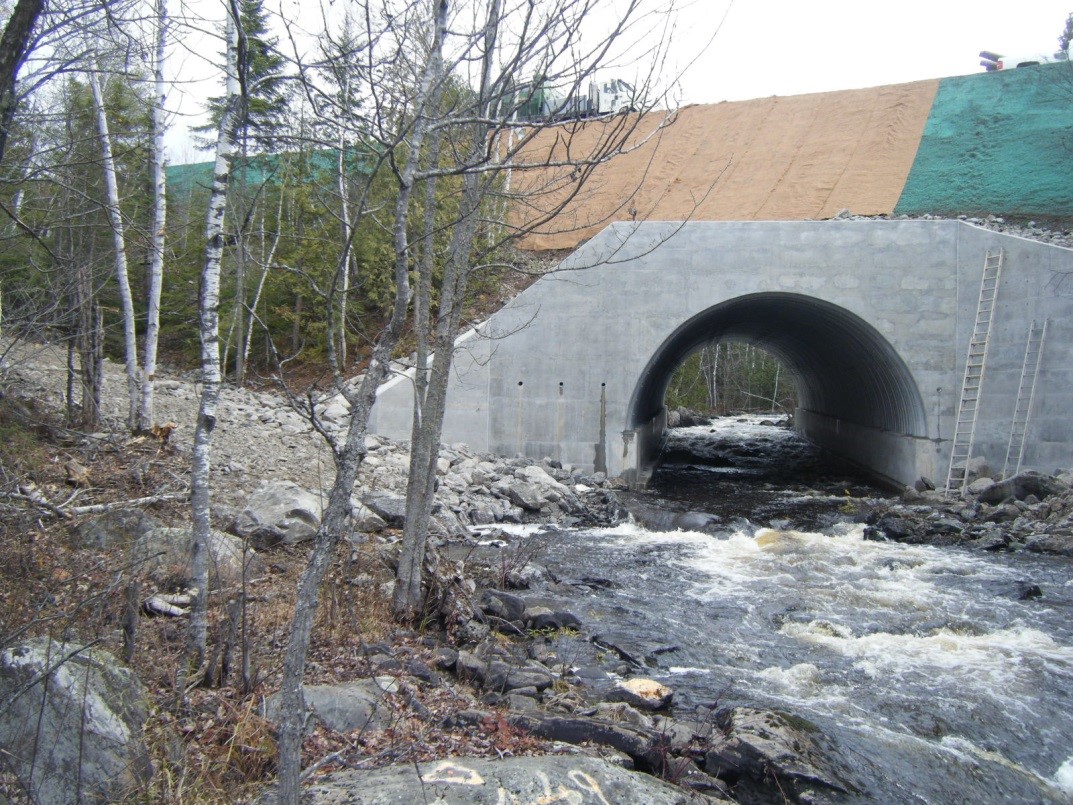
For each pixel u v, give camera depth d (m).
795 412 37.56
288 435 15.84
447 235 14.39
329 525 3.55
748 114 26.20
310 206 15.57
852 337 20.67
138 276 21.27
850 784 5.97
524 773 4.86
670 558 13.24
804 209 22.56
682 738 6.41
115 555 7.24
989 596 11.30
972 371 17.98
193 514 5.70
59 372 15.09
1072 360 17.41
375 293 21.05
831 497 19.69
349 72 6.17
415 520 8.30
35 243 11.20
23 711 4.28
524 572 11.60
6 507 7.10
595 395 19.25
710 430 38.41
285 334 24.61
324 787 4.61
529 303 19.33
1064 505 15.41
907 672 8.51
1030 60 27.55
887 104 25.58
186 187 26.56
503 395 19.45
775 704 7.57
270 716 5.26
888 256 18.27
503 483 16.42
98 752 4.25
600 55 5.49
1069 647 9.34
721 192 23.48
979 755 6.77
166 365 24.83
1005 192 22.11
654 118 26.81
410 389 18.81
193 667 5.66
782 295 19.06
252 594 7.79
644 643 9.18
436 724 5.84
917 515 15.95
